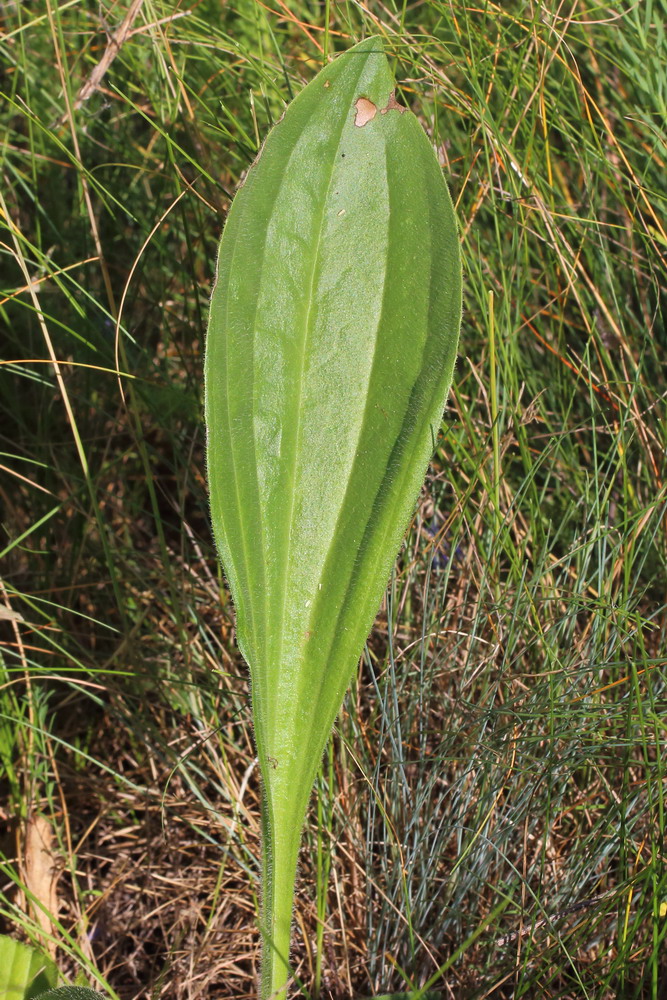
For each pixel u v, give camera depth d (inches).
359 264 18.8
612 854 20.8
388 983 20.6
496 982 20.1
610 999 20.1
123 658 22.7
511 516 21.8
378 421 18.7
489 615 21.2
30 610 23.1
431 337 18.5
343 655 18.5
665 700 20.4
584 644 21.7
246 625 18.2
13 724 22.0
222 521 18.3
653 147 23.9
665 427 22.3
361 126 18.8
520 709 21.1
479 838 20.7
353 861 20.9
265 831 18.3
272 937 18.4
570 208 23.8
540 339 23.9
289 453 18.7
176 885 21.9
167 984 20.5
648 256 23.3
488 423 23.2
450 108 23.4
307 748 18.5
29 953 18.9
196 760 22.4
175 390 23.5
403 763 20.7
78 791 22.6
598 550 21.6
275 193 18.7
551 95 23.8
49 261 22.2
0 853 21.1
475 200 23.3
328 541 18.7
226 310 18.5
